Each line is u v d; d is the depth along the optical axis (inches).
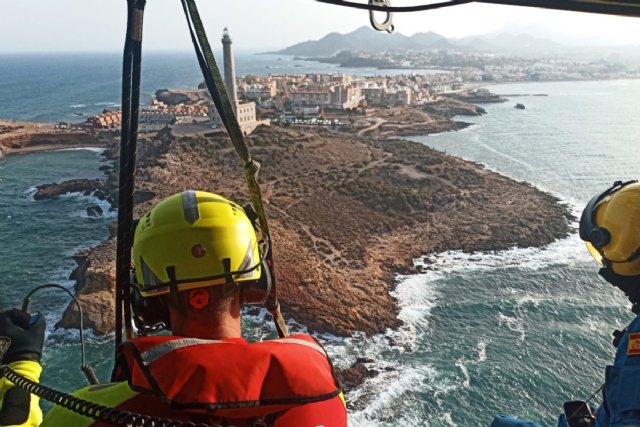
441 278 2625.5
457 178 4252.0
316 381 96.6
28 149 6181.1
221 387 89.8
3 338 141.6
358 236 3105.3
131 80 115.5
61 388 1779.0
